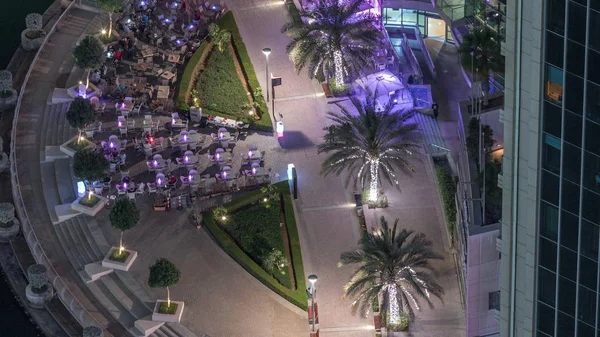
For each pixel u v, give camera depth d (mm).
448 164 187125
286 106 195500
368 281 164500
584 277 139750
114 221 172375
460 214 168375
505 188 145125
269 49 192625
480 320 164000
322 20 190000
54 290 174000
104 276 173750
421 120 192875
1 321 172500
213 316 168875
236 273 173500
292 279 173000
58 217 180125
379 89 193625
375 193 180250
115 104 195375
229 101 196000
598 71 131125
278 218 179875
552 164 138250
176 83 199000
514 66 139500
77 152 179625
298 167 186750
